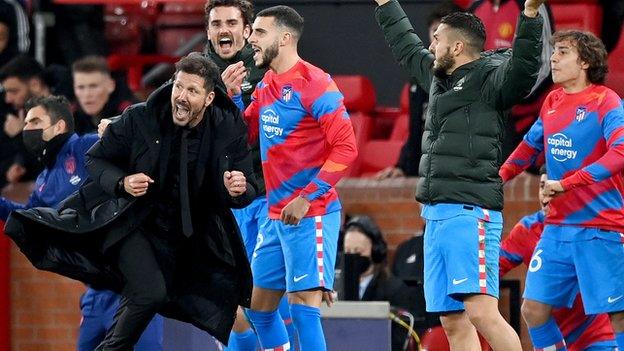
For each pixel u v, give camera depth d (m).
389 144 46.81
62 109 38.53
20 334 46.97
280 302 36.97
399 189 43.81
